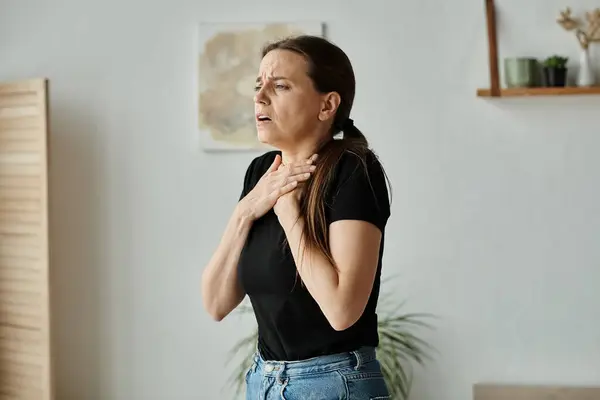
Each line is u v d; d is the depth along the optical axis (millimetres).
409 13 3500
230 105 3553
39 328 3398
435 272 3516
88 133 3643
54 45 3648
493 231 3498
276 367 1704
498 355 3514
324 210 1654
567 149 3469
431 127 3502
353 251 1611
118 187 3641
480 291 3508
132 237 3646
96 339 3676
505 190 3488
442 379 3523
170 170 3619
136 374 3664
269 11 3551
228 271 1834
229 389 3625
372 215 1645
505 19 3463
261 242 1731
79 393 3684
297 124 1723
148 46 3611
